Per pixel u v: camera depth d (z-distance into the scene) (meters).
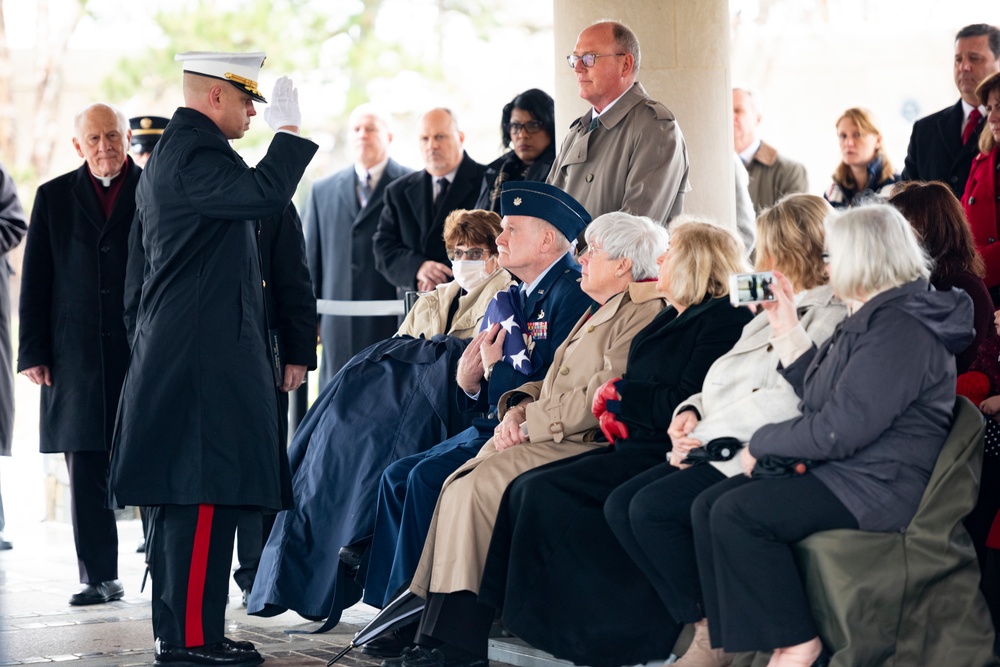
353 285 16.05
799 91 28.19
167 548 9.80
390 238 15.16
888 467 7.75
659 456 9.04
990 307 9.11
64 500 18.58
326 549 10.99
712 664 8.44
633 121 11.44
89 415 12.66
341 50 33.12
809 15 32.09
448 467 10.04
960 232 9.17
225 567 9.91
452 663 9.35
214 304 9.77
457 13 35.09
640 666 8.83
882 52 27.80
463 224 12.17
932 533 7.78
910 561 7.73
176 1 32.34
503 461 9.38
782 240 8.51
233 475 9.69
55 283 12.85
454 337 11.66
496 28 35.31
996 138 10.94
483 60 35.25
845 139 14.62
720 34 13.12
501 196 10.60
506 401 10.14
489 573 8.99
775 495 7.74
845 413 7.61
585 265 9.95
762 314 8.56
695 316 9.01
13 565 15.30
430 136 14.91
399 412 11.31
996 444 9.22
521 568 8.82
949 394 7.91
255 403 9.83
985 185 11.21
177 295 9.75
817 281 8.48
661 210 11.24
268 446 9.87
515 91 35.31
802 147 27.92
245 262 9.95
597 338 9.72
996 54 12.39
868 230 7.76
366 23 33.47
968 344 7.97
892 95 27.56
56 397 12.73
